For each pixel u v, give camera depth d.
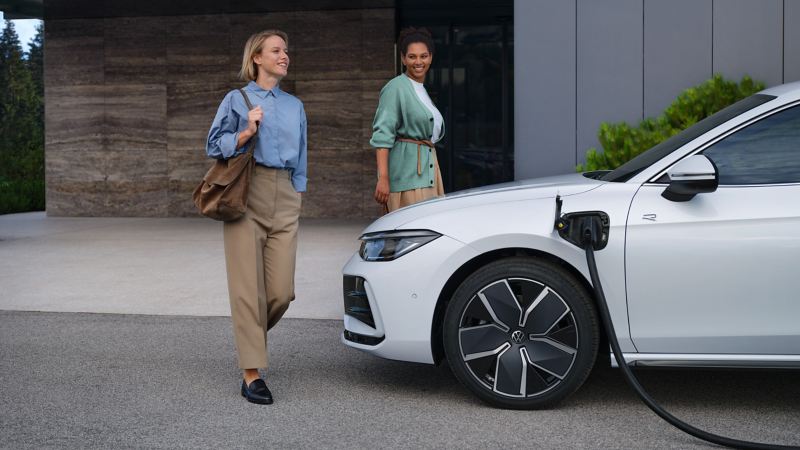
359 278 4.65
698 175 3.99
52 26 17.23
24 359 5.73
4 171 26.44
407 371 5.30
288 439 4.05
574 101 8.25
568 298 4.35
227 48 16.75
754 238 4.14
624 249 4.24
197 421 4.34
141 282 8.99
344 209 16.56
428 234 4.49
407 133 5.68
